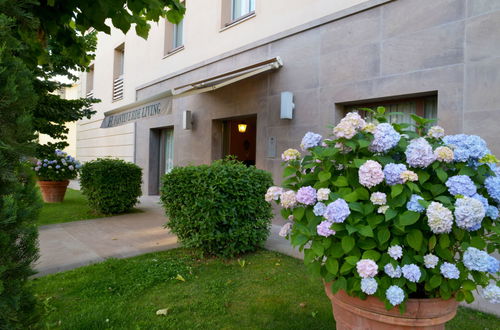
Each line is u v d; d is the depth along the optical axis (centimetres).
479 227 165
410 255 173
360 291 176
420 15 450
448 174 184
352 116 193
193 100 864
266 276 362
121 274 362
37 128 699
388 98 496
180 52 919
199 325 261
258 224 437
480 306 289
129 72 1171
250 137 961
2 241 132
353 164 187
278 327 259
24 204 146
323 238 187
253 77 688
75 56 365
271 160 645
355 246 179
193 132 862
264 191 448
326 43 558
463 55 412
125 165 738
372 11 500
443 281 170
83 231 572
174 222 444
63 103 736
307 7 590
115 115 872
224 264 402
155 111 713
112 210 721
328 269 181
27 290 155
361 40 512
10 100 129
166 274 361
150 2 287
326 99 556
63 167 905
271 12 658
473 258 159
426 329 170
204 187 401
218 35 788
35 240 160
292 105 602
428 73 442
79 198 1012
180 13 335
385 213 167
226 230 420
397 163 192
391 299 160
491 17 391
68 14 287
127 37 1188
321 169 207
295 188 215
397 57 472
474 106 402
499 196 171
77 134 1612
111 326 258
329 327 259
